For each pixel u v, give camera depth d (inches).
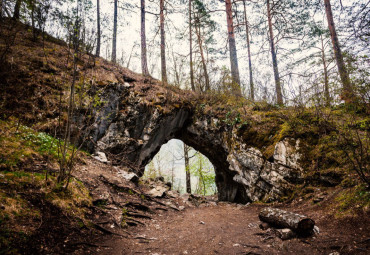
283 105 401.1
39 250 105.3
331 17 365.4
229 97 475.5
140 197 251.4
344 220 169.5
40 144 209.9
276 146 327.0
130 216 198.7
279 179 311.3
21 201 126.6
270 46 576.7
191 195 350.3
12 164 156.8
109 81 364.2
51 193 149.5
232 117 427.8
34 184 147.0
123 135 358.3
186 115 479.5
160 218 221.6
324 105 303.9
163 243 157.8
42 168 173.8
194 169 781.9
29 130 225.8
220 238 170.6
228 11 557.0
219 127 451.5
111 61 513.7
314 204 237.9
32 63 303.4
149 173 827.4
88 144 304.2
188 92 516.7
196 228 199.8
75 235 132.3
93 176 230.2
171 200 298.5
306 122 328.5
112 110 354.9
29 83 278.4
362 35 174.1
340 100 244.2
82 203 167.9
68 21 173.5
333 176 257.8
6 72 266.5
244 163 373.1
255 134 378.9
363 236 139.1
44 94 281.0
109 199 203.6
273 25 561.0
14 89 263.0
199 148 530.9
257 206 309.6
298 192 284.0
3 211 111.2
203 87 522.3
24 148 186.7
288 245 146.9
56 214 136.9
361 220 158.9
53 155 201.2
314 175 276.7
